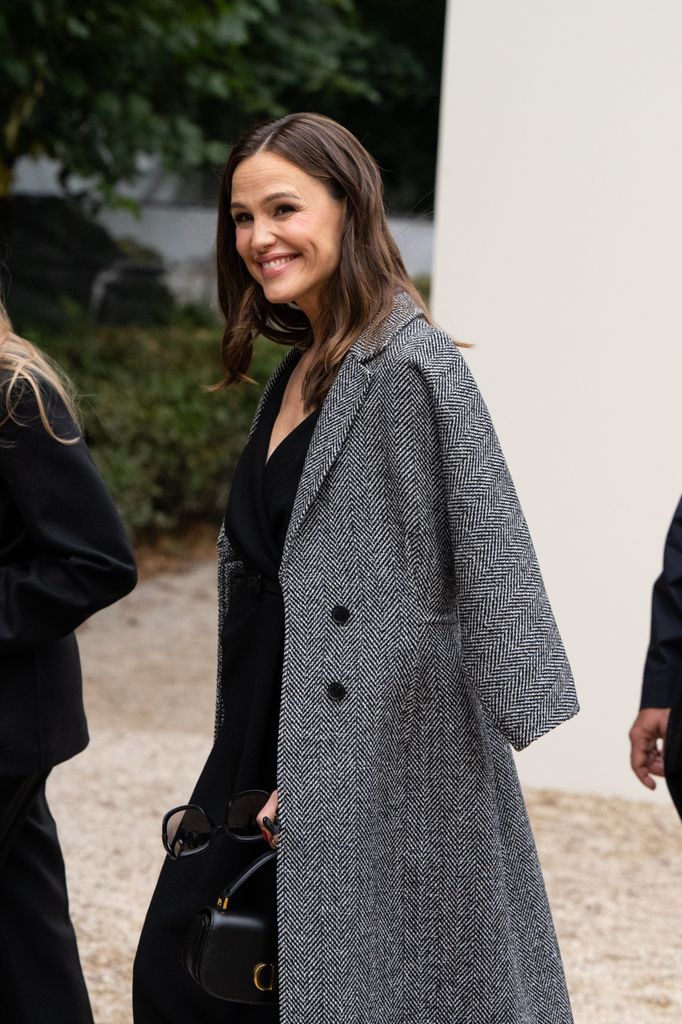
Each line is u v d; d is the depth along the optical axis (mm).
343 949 4898
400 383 4906
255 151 5102
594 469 11273
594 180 11102
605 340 11172
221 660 5445
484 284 11414
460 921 5109
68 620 5312
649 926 8852
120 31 20500
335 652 4941
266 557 5164
